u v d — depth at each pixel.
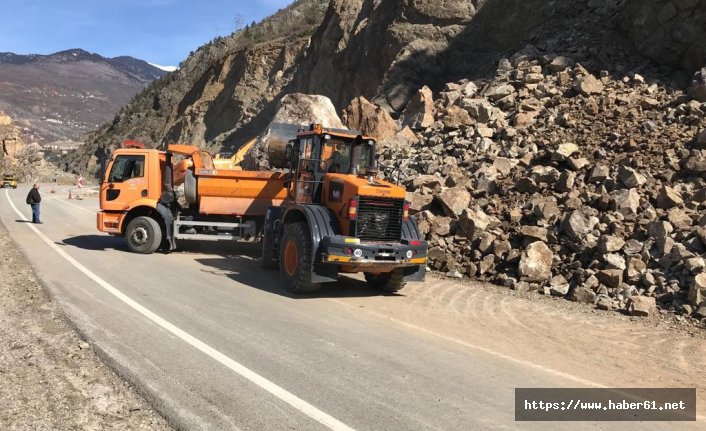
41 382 4.82
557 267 9.95
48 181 81.50
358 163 9.86
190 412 4.30
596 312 8.45
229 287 9.22
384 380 5.21
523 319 7.95
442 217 11.90
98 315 6.90
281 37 66.50
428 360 5.90
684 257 8.95
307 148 9.96
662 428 4.57
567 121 14.71
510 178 12.90
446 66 23.81
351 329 6.96
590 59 18.34
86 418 4.18
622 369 6.02
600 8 20.92
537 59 19.12
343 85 31.36
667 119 13.64
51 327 6.39
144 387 4.75
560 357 6.33
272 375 5.16
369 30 29.14
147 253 12.63
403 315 7.93
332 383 5.05
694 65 16.41
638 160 11.98
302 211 8.98
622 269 9.27
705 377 5.87
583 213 10.38
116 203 12.78
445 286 10.03
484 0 24.94
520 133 14.86
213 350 5.78
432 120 17.77
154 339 6.05
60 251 12.18
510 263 10.41
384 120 18.67
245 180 12.71
